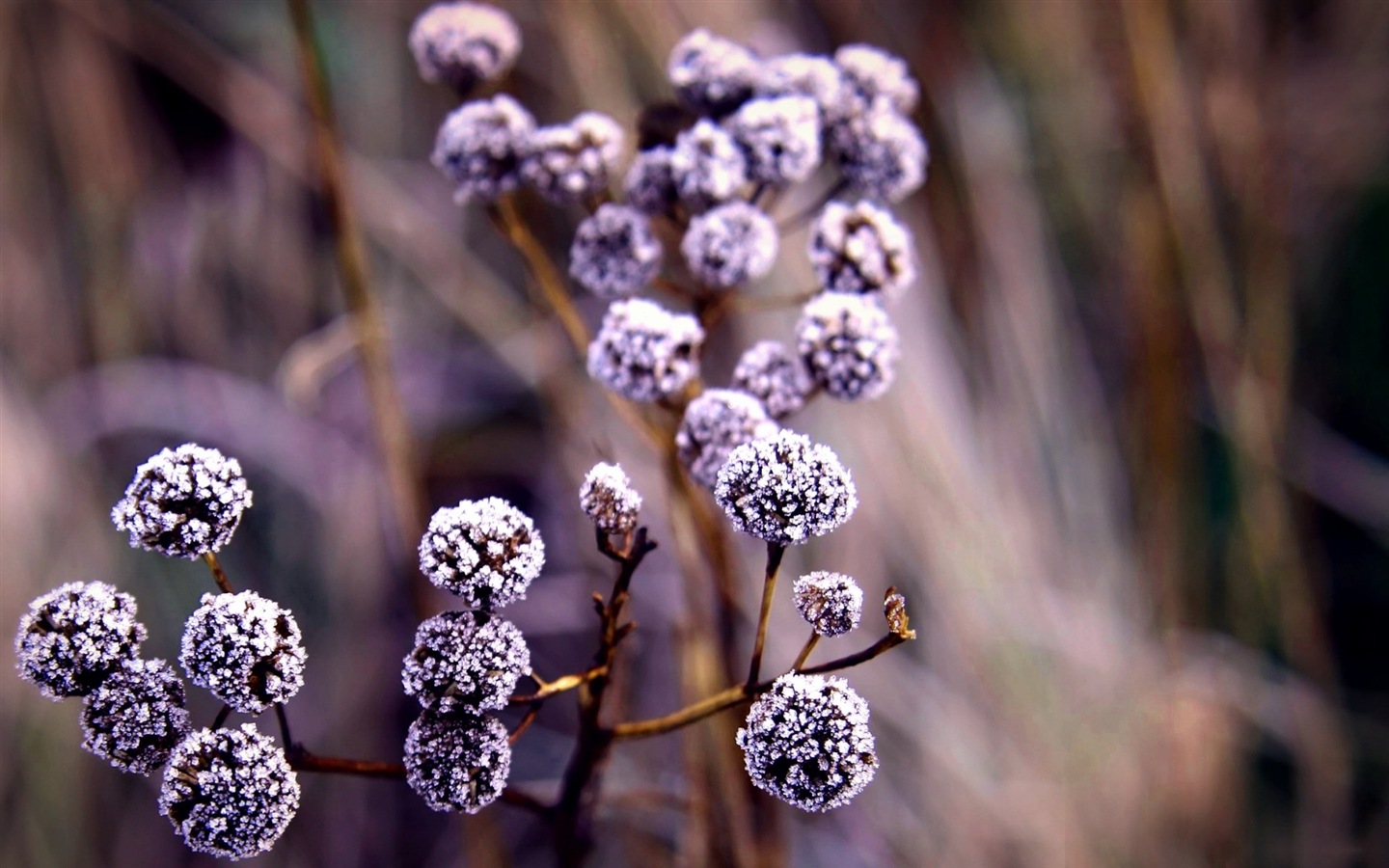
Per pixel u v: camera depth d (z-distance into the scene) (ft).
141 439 1.58
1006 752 1.37
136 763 0.90
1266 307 1.51
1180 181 1.44
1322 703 1.47
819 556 1.39
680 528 1.11
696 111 1.06
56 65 1.51
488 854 1.14
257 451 1.52
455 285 1.51
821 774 0.89
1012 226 1.56
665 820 1.32
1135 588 1.48
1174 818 1.37
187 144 1.59
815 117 1.02
